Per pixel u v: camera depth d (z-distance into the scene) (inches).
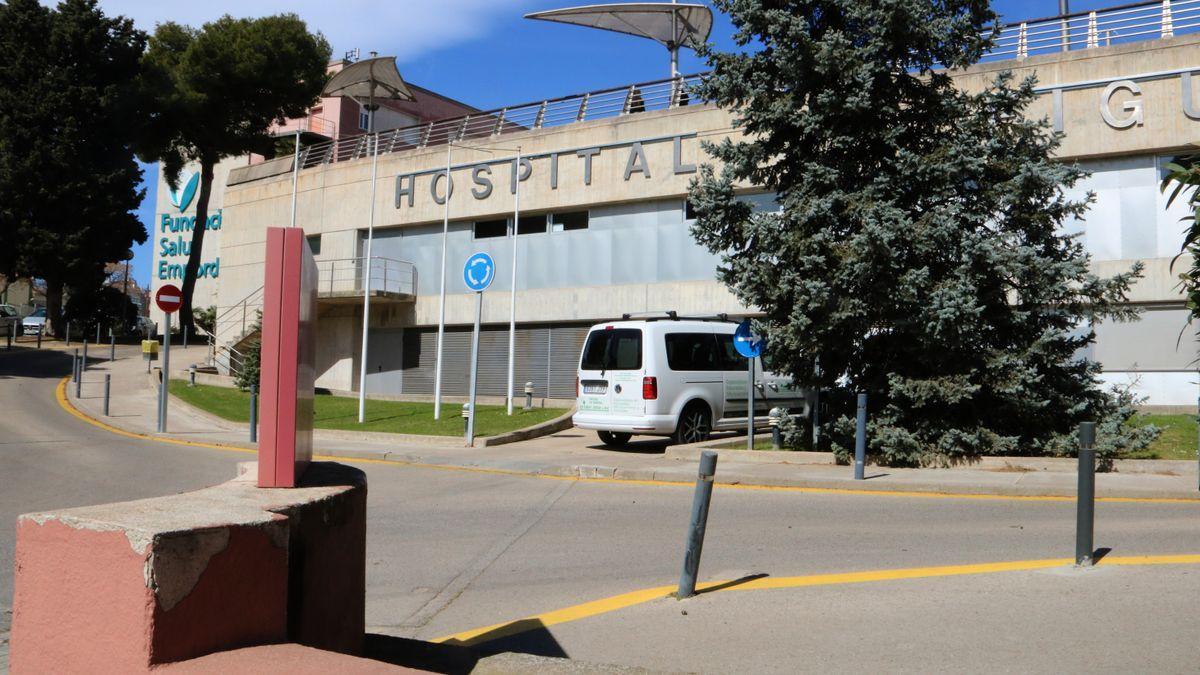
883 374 566.3
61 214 1748.3
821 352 578.9
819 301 537.0
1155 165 801.6
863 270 522.6
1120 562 268.8
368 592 270.2
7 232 1691.7
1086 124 815.7
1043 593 232.7
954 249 529.0
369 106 1528.1
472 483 506.6
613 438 706.8
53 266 1731.1
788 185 601.9
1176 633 193.5
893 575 266.4
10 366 1318.9
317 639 118.9
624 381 661.9
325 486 132.2
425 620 238.5
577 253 1098.7
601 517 392.2
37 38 1759.4
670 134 1023.6
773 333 564.1
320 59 1854.1
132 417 893.2
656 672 151.6
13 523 363.6
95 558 88.1
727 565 293.3
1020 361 526.0
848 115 550.0
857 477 482.6
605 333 681.0
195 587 88.6
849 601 235.0
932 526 355.6
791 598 241.6
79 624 88.7
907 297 516.7
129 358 1509.6
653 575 282.7
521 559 312.8
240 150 1835.6
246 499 114.4
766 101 576.7
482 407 1015.0
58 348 1648.6
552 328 1122.0
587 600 254.7
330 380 1311.5
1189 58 783.7
